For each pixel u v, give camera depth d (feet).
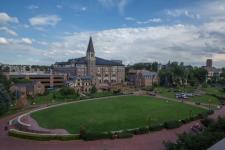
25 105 418.10
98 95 557.33
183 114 345.72
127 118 309.42
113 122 287.28
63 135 227.40
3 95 335.67
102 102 447.01
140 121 295.28
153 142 220.23
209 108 392.27
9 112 357.00
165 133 250.78
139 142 220.02
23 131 248.32
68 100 481.87
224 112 361.71
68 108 381.60
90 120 295.48
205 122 275.18
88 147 206.39
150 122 290.56
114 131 243.60
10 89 476.13
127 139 228.43
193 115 336.29
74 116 319.68
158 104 427.33
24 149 202.28
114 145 211.41
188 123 294.05
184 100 492.13
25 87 519.60
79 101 465.88
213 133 138.82
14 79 600.39
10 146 210.18
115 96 546.67
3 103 328.70
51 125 274.16
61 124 278.05
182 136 142.20
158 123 284.00
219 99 516.73
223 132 143.74
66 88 543.39
